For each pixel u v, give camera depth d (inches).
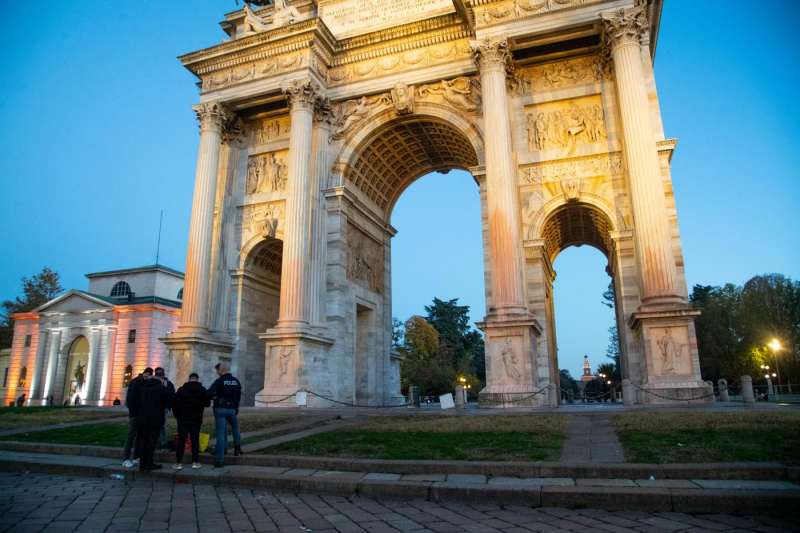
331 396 1219.9
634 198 1002.1
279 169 1417.3
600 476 413.7
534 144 1181.7
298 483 437.7
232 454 559.2
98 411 1093.1
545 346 1080.2
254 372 1380.4
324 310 1272.1
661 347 910.4
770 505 339.3
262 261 1443.2
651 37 1245.1
